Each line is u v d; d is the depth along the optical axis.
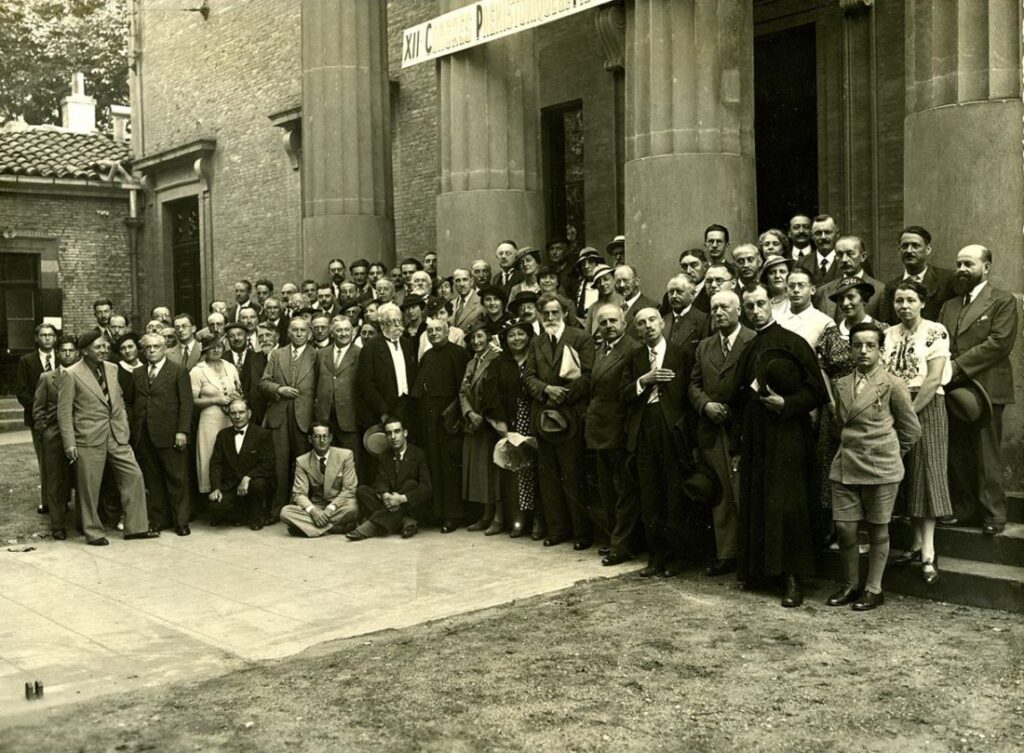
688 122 8.63
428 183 16.12
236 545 8.73
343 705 4.82
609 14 12.87
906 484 6.34
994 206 6.93
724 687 4.94
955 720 4.50
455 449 8.99
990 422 6.36
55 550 8.78
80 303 21.72
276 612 6.57
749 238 8.85
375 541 8.69
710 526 7.23
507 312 8.96
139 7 22.64
